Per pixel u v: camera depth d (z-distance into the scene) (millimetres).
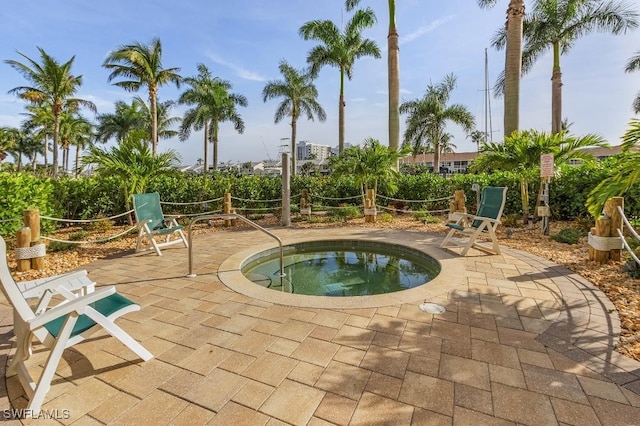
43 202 6992
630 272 3926
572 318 2930
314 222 9062
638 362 2242
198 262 5102
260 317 3080
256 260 5668
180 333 2793
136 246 6141
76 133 34125
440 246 5812
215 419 1793
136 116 30906
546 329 2740
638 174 4133
